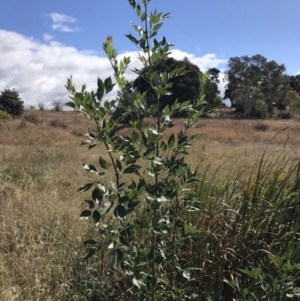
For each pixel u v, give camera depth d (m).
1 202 5.72
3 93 41.19
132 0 2.46
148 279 2.49
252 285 2.66
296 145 18.33
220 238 3.11
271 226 3.12
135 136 2.32
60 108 56.03
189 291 2.73
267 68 69.50
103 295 3.07
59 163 10.46
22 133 22.47
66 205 5.23
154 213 2.36
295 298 2.81
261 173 3.58
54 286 3.47
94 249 2.22
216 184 3.57
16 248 4.04
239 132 28.36
